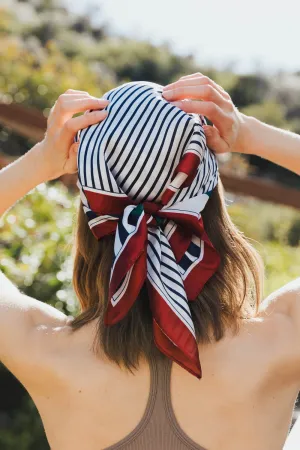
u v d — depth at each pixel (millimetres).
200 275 1277
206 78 1324
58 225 4023
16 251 3900
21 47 11172
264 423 1295
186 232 1295
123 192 1257
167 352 1236
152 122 1247
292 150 1461
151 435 1282
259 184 4801
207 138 1346
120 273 1201
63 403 1319
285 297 1349
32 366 1317
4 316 1340
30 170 1447
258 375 1283
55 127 1374
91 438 1302
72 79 10297
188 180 1256
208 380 1283
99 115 1282
